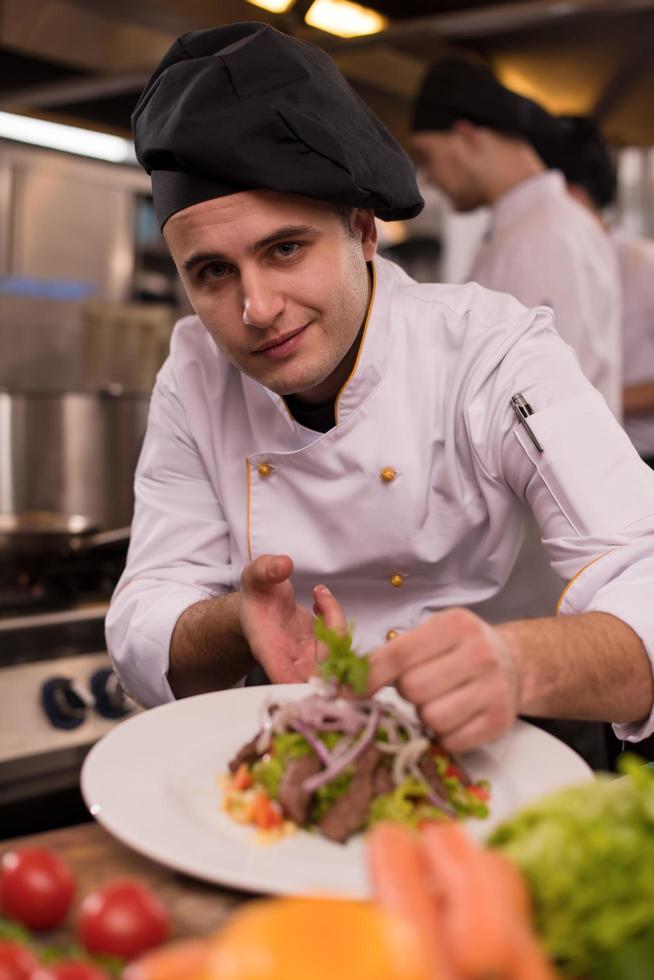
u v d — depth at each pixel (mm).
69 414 2773
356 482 1230
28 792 1931
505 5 2215
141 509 1384
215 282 1085
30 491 2754
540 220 2340
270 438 1287
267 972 397
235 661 1182
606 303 2369
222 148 993
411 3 2287
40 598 2072
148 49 2283
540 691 887
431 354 1227
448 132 2422
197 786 839
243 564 1326
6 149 2969
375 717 828
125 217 4164
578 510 1073
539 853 526
